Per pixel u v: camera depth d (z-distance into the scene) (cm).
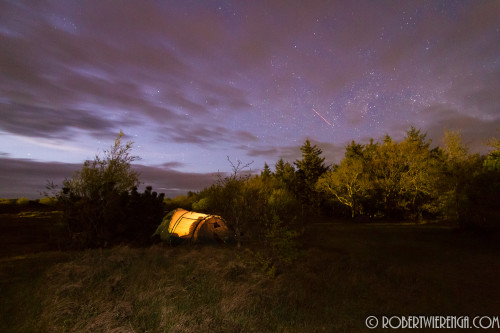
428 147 3912
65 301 535
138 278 692
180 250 1114
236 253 1003
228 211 1312
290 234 981
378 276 839
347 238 1645
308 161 4962
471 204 1625
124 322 473
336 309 583
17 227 1617
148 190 1385
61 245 1159
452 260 1061
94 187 1274
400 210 3519
